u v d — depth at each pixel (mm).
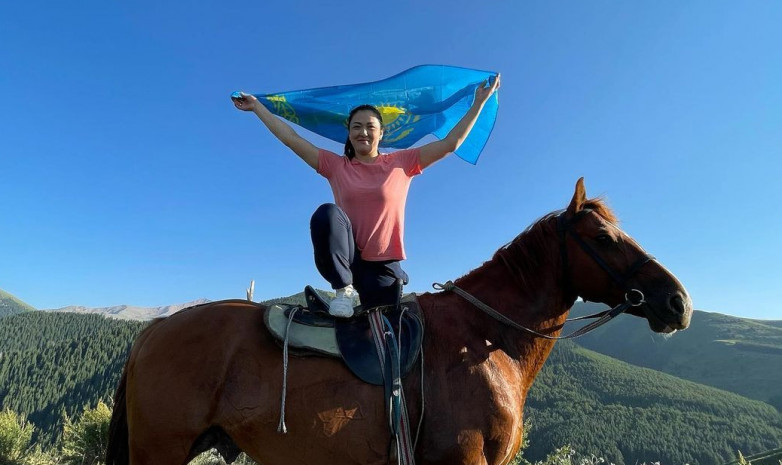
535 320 3004
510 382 2732
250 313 2760
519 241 3182
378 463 2367
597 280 2971
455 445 2396
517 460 10758
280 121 3467
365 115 3258
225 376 2479
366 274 2988
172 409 2414
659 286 2820
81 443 14977
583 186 3010
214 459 10055
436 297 3057
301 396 2404
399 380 2424
